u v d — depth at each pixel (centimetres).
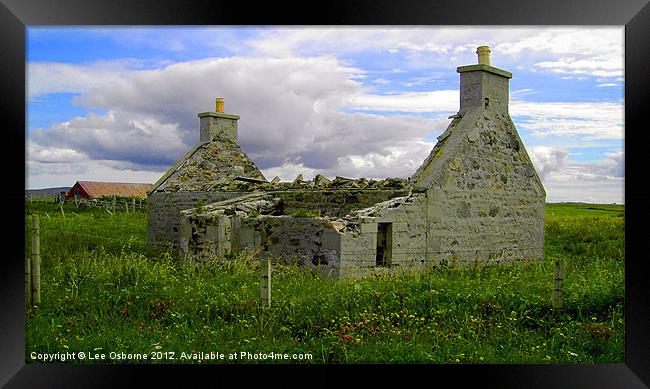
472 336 890
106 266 1275
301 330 920
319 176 1767
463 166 1538
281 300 992
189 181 2139
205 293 1052
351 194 1571
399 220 1380
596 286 1069
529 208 1730
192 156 2169
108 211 2805
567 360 832
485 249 1589
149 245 1980
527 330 920
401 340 859
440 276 1298
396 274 1316
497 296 1027
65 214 2597
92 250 1641
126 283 1172
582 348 868
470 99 1617
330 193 1612
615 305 1002
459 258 1520
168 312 991
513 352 848
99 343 884
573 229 2148
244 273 1270
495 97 1648
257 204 1633
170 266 1323
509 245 1661
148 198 2117
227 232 1470
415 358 817
